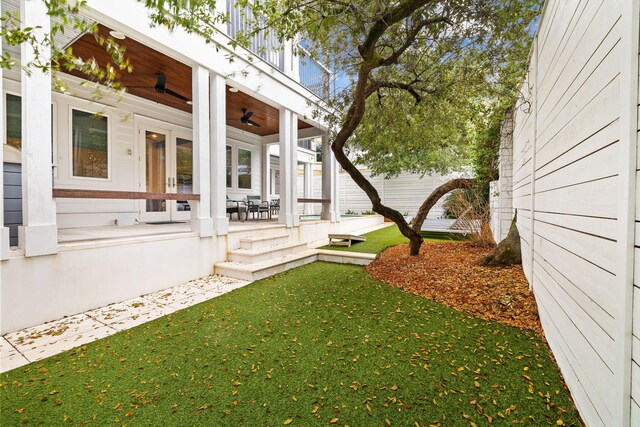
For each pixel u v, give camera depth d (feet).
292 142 20.51
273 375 6.29
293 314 9.73
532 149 9.89
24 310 8.60
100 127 17.37
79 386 5.93
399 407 5.28
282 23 8.74
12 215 9.30
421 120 16.21
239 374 6.34
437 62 12.96
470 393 5.63
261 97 17.88
